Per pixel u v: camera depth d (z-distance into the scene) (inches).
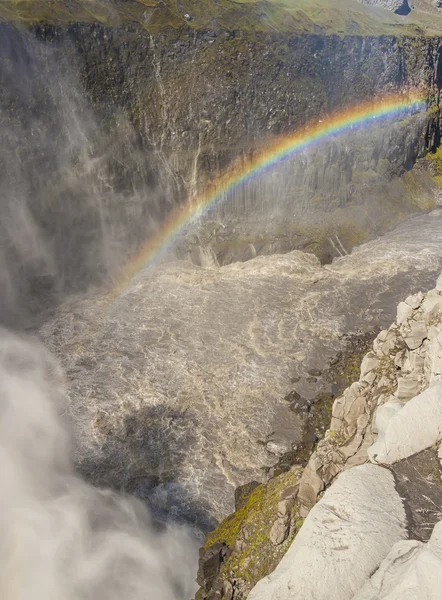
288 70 2797.7
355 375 1827.0
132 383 1811.0
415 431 552.1
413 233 2955.2
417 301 759.1
